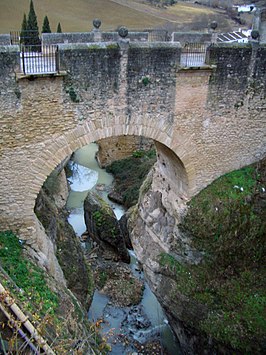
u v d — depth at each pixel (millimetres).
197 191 18938
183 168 18328
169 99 16516
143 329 21344
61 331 11062
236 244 17734
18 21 54500
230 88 17484
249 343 15633
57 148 15344
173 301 18234
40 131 14828
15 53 13445
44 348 8828
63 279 17641
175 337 20594
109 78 15203
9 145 14555
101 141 41156
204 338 17203
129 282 24594
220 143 18469
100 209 27688
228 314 16562
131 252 27750
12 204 15367
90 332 13508
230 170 19328
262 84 18078
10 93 13867
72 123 15266
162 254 19594
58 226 21375
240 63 17172
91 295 21438
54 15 59469
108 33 20828
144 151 40188
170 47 15602
